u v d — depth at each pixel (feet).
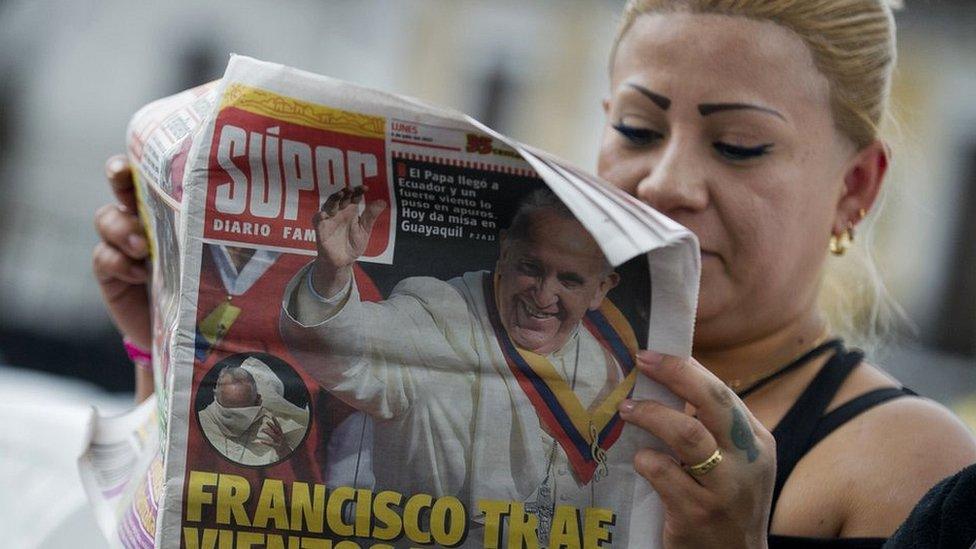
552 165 7.61
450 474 7.93
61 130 67.87
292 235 7.86
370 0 69.92
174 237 8.19
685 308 7.87
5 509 11.39
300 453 7.86
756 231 9.52
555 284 7.97
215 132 7.74
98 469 9.87
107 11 68.39
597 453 7.98
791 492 9.44
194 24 68.95
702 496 7.91
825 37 9.58
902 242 66.74
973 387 64.80
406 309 7.95
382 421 7.91
